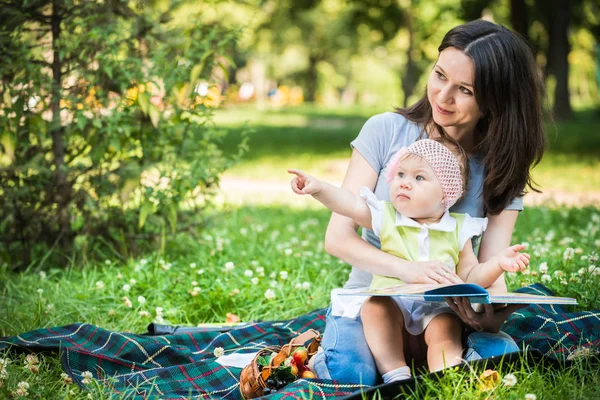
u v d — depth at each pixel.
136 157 6.40
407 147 3.46
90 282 5.61
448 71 3.44
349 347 3.44
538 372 3.42
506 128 3.53
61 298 5.27
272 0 32.69
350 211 3.45
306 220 9.16
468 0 23.27
